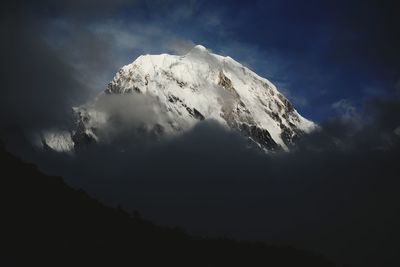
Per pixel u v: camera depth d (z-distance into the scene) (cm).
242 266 14725
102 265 12238
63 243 12388
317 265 16312
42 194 13962
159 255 13662
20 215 12700
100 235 13362
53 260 11731
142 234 14312
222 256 14925
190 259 14088
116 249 13050
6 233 11919
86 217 13912
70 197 14550
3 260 11175
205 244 15300
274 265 15400
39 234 12350
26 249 11731
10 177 14000
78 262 12006
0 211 12531
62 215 13488
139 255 13275
